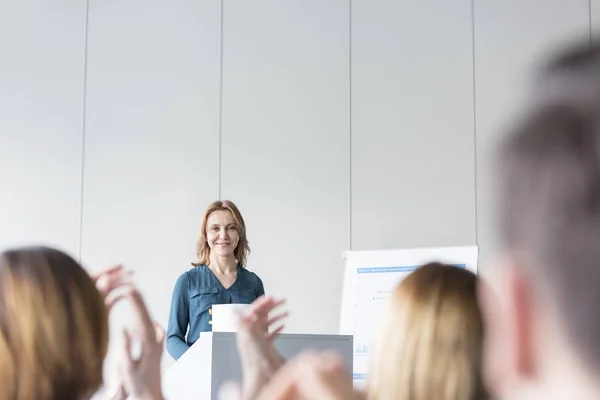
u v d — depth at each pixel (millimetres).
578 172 212
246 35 5875
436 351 711
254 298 4473
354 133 5695
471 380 705
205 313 4371
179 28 5938
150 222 5785
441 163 5578
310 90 5773
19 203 5875
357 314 4293
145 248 5770
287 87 5797
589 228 209
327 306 5574
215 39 5898
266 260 5656
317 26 5820
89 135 5902
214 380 2174
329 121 5727
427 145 5609
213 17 5922
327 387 267
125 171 5848
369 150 5668
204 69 5879
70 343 673
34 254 695
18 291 669
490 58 5621
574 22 5562
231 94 5832
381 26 5758
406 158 5617
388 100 5691
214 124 5816
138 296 836
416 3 5730
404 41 5719
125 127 5891
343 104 5730
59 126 5926
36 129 5934
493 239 231
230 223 4496
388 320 751
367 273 4332
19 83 5980
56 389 670
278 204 5691
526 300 219
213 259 4496
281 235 5664
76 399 685
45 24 6020
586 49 223
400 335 733
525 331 220
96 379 695
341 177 5668
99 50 5973
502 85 5594
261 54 5844
